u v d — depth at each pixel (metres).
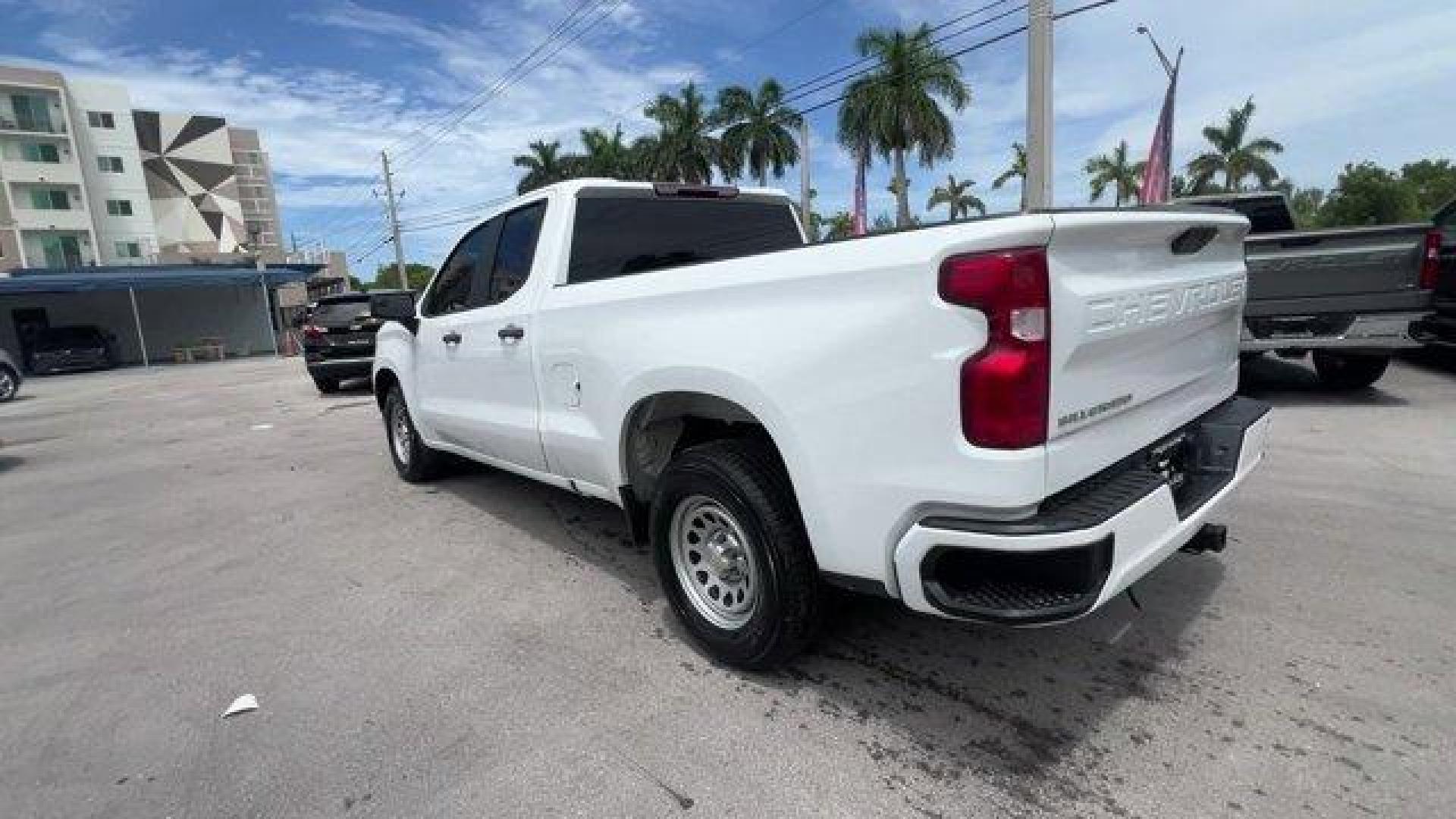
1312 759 2.37
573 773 2.50
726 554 3.06
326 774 2.58
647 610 3.68
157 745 2.81
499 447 4.55
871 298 2.30
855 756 2.51
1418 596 3.34
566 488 4.07
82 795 2.55
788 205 4.84
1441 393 7.20
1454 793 2.20
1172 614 3.29
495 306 4.34
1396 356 9.52
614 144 45.00
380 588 4.17
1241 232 3.15
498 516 5.30
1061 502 2.28
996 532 2.13
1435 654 2.90
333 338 14.13
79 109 51.41
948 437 2.17
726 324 2.74
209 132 60.62
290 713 2.96
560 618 3.64
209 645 3.60
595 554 4.46
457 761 2.60
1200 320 2.96
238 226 62.25
